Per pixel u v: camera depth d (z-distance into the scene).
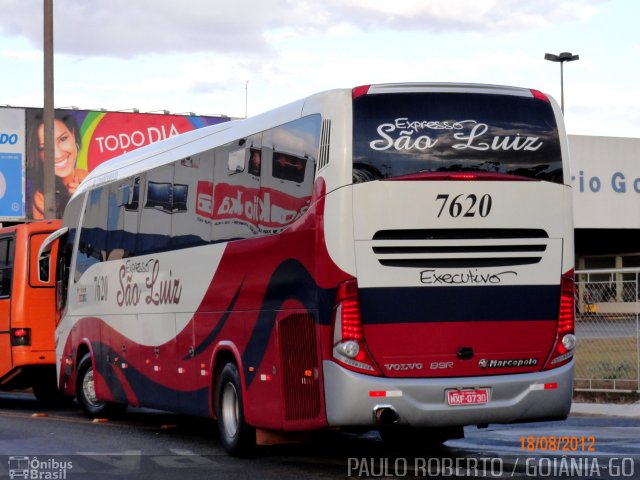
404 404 10.31
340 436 14.30
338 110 10.50
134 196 15.70
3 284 20.00
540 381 10.71
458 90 10.73
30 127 47.19
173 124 48.88
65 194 47.59
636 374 17.58
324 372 10.41
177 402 13.98
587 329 18.19
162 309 14.42
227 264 12.55
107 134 48.19
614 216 50.62
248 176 12.16
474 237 10.57
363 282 10.31
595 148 50.41
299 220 10.94
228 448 12.32
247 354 11.95
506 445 13.02
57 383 19.31
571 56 50.03
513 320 10.67
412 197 10.41
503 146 10.70
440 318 10.47
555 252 10.83
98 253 17.06
